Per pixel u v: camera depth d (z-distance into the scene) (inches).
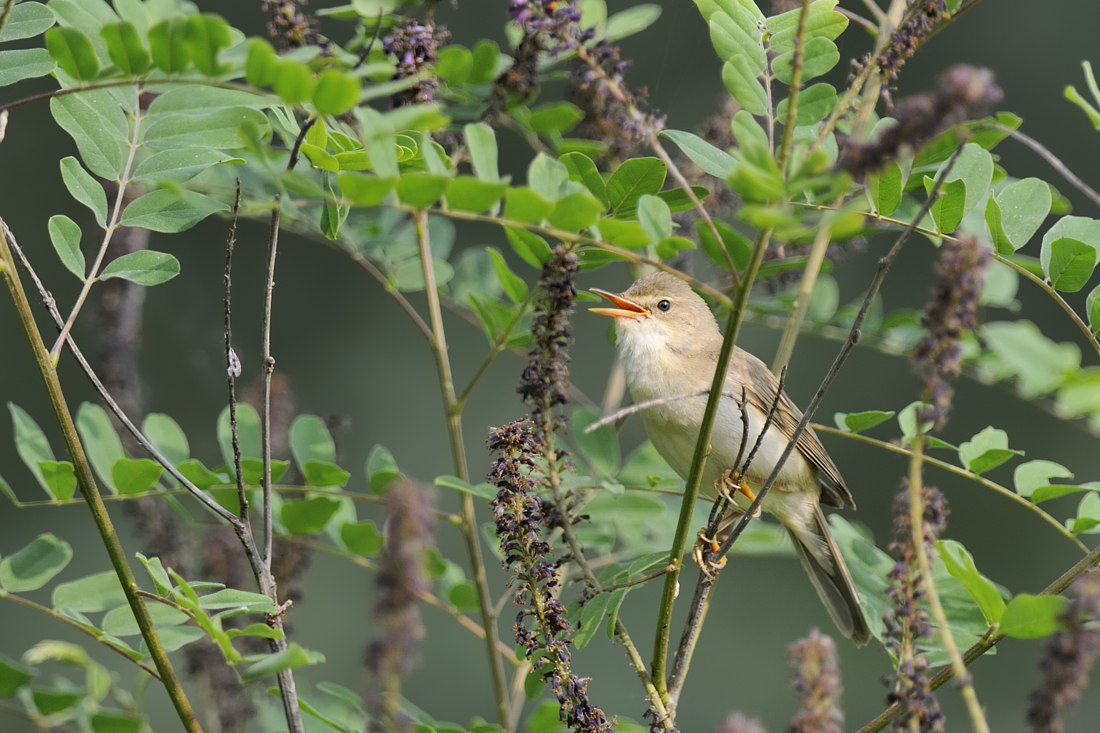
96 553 565.6
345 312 637.3
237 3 629.9
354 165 273.0
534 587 261.3
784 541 442.6
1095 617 219.0
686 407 406.3
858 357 629.6
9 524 570.9
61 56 233.5
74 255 281.7
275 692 304.2
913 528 225.9
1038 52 635.5
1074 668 213.0
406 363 636.1
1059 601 233.9
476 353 640.4
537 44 321.4
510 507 263.3
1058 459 609.0
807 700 229.0
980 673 570.3
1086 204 621.9
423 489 318.3
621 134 360.5
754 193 217.0
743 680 593.0
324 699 353.7
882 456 620.4
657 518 381.7
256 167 346.9
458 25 627.5
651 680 282.2
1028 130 631.8
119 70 234.8
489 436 266.7
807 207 271.9
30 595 545.0
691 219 383.6
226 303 264.8
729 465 407.2
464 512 356.5
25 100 236.2
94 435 332.2
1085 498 316.8
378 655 298.2
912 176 320.8
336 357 629.6
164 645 282.4
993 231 293.0
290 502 323.9
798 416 422.6
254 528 348.8
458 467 358.3
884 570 370.0
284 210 361.4
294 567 332.8
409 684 565.3
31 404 602.5
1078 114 629.6
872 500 616.7
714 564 300.2
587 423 390.6
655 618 596.4
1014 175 625.6
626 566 321.7
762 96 281.7
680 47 625.0
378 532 335.9
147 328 608.4
